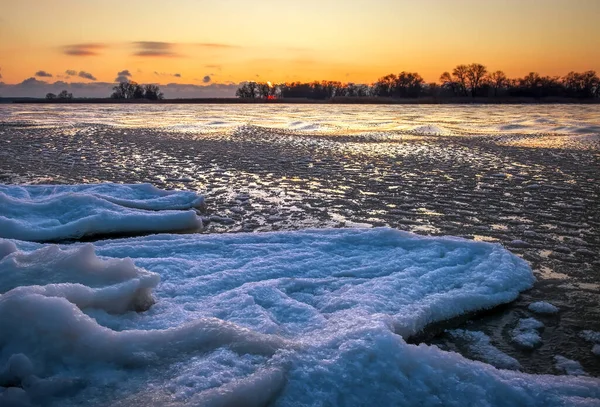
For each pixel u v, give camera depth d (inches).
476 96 4778.5
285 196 377.7
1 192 305.4
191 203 335.9
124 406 108.8
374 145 758.5
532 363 151.6
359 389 119.6
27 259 163.6
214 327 136.7
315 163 552.1
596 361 152.7
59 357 124.4
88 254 162.9
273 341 131.9
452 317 175.8
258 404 113.3
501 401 121.0
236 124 1263.5
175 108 2960.1
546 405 119.6
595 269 226.4
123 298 152.2
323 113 2124.8
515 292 197.0
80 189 351.6
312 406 114.4
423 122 1379.2
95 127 1141.1
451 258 222.1
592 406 116.8
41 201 307.0
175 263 208.2
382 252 233.3
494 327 173.6
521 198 373.1
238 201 361.1
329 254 230.1
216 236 251.3
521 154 642.2
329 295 183.9
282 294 178.1
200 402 108.0
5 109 2608.3
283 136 910.4
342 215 321.1
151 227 286.7
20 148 686.5
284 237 251.1
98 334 128.1
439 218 315.0
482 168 519.8
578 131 973.2
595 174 481.7
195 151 661.3
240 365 124.3
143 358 126.3
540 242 265.9
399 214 324.5
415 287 188.9
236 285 192.2
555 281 212.1
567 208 341.7
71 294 141.6
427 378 124.2
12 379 118.8
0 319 128.0
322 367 123.3
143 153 637.9
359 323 147.6
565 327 173.3
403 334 156.3
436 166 534.3
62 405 110.7
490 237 275.3
